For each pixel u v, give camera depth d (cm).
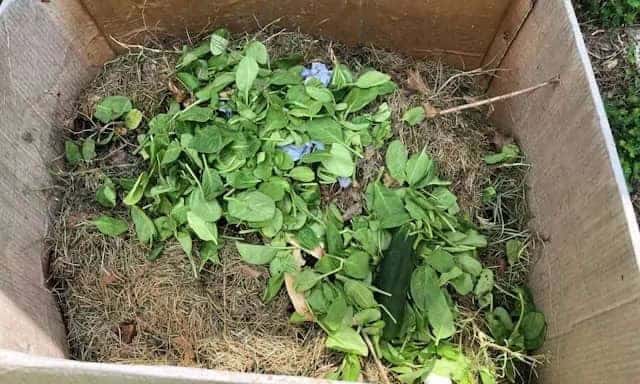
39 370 95
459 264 130
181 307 126
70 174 137
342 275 125
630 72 172
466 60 156
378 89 139
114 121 140
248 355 124
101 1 138
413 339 124
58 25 133
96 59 147
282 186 128
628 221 104
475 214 139
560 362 123
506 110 148
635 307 101
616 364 105
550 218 131
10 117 122
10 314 112
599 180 113
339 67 141
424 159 134
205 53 144
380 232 129
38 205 130
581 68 120
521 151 143
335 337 121
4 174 120
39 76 130
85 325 130
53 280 132
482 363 126
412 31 150
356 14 148
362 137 135
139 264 129
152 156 131
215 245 127
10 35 120
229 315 126
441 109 144
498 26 146
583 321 116
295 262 127
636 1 172
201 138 129
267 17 150
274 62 145
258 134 133
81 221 133
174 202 131
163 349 126
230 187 129
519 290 134
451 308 127
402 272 124
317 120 134
